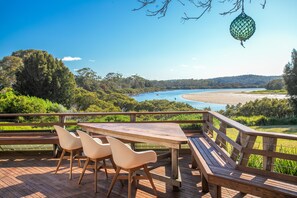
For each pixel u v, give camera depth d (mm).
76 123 6059
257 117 13273
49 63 24797
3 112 12711
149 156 3465
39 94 23734
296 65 18031
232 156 3479
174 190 3803
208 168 3256
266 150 3008
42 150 6316
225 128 4277
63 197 3617
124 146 3312
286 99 17609
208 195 3641
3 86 29359
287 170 3883
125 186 4000
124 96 24125
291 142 7562
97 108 20109
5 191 3852
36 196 3660
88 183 4141
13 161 5523
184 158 5621
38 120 10945
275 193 2576
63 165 5180
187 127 6645
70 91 24906
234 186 2852
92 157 3812
